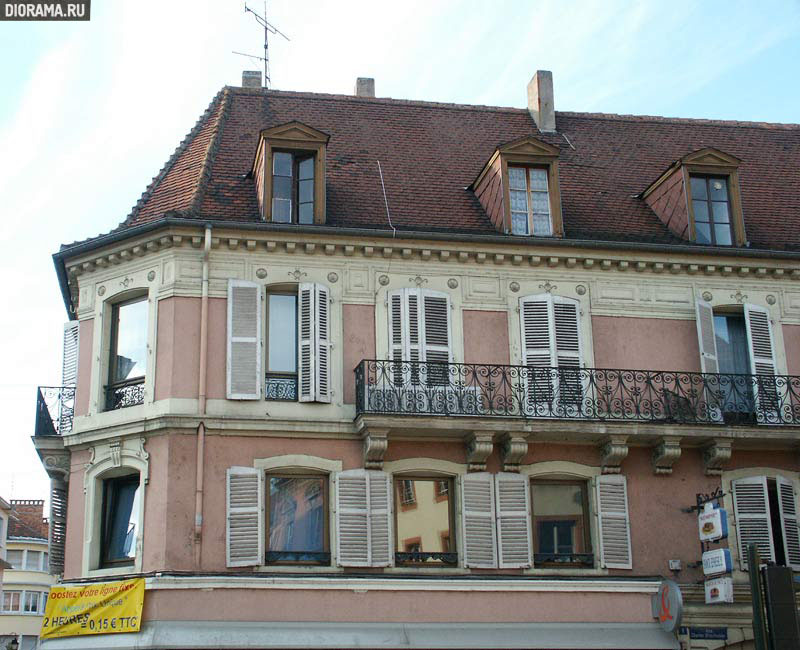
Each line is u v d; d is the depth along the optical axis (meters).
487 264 22.16
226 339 20.62
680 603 19.20
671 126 28.44
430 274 21.89
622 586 20.42
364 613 19.41
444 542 20.55
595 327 22.17
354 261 21.66
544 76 27.77
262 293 21.06
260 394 20.44
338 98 26.67
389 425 19.94
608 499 21.00
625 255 22.50
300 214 21.91
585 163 26.09
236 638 18.64
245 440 20.20
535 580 20.14
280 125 21.86
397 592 19.62
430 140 25.84
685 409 21.30
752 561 15.38
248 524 19.66
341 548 19.83
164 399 20.14
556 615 20.09
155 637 18.41
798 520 21.72
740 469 21.73
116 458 20.39
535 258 22.16
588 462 21.25
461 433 20.53
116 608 19.03
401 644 19.11
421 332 21.36
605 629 20.11
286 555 19.84
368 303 21.45
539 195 22.92
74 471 21.00
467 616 19.77
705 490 21.52
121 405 20.86
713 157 23.55
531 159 22.88
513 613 19.94
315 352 20.73
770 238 24.20
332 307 21.25
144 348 21.06
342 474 20.27
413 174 24.38
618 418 20.91
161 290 20.89
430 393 20.45
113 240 21.31
